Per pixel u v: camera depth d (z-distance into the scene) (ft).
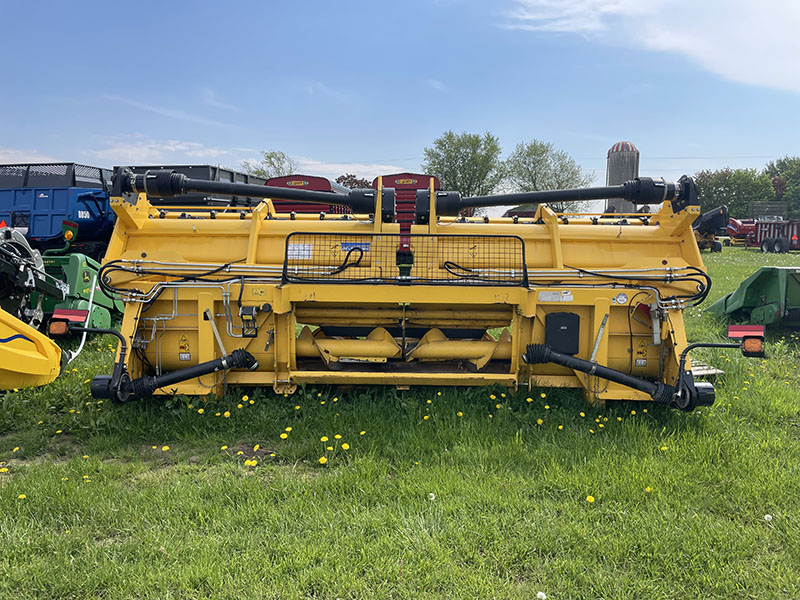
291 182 48.83
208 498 12.34
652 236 17.94
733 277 58.70
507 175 210.18
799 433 16.39
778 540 10.90
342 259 17.43
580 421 16.29
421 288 16.38
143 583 9.45
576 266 17.60
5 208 36.27
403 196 46.91
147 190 17.22
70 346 26.63
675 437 15.24
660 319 16.75
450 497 12.16
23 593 9.32
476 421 15.93
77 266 26.68
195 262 17.49
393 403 17.30
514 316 16.90
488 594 9.30
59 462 14.57
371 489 12.46
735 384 20.21
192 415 16.15
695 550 10.41
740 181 276.41
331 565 9.98
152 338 16.85
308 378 16.88
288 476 13.33
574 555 10.41
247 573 9.75
